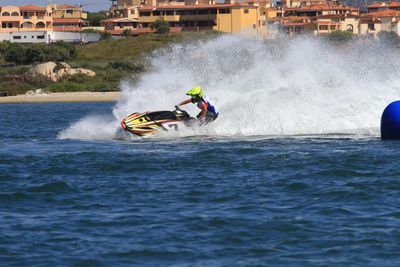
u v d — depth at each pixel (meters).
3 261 34.91
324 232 38.72
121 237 38.66
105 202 46.97
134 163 61.50
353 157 62.03
